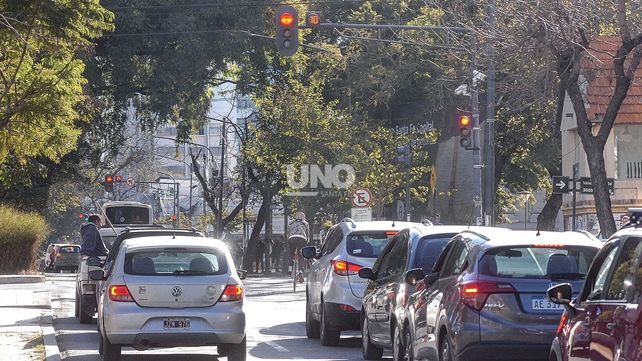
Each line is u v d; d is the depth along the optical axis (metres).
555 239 31.34
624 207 101.94
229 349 40.81
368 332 43.75
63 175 150.25
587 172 112.31
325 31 163.38
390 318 39.84
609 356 22.34
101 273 43.00
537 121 130.25
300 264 102.25
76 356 45.03
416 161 130.00
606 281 23.92
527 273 30.53
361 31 145.00
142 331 39.31
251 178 165.12
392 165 126.12
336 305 48.56
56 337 52.59
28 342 46.78
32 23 52.38
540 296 30.05
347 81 150.88
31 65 55.22
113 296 39.62
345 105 158.25
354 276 48.62
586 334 23.98
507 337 29.88
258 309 72.94
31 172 87.62
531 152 143.00
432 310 33.28
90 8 53.72
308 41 162.25
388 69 143.62
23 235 115.88
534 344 29.75
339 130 142.12
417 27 76.19
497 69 75.56
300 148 146.38
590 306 24.19
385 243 49.34
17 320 59.06
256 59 146.12
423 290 35.25
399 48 138.62
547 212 146.12
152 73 141.50
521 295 30.11
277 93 151.62
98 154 150.50
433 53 127.50
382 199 125.88
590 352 23.58
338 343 50.06
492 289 30.17
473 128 89.06
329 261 49.94
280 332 57.03
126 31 136.88
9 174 84.25
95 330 57.69
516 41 65.00
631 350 21.08
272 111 149.50
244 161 160.00
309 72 164.25
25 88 55.03
